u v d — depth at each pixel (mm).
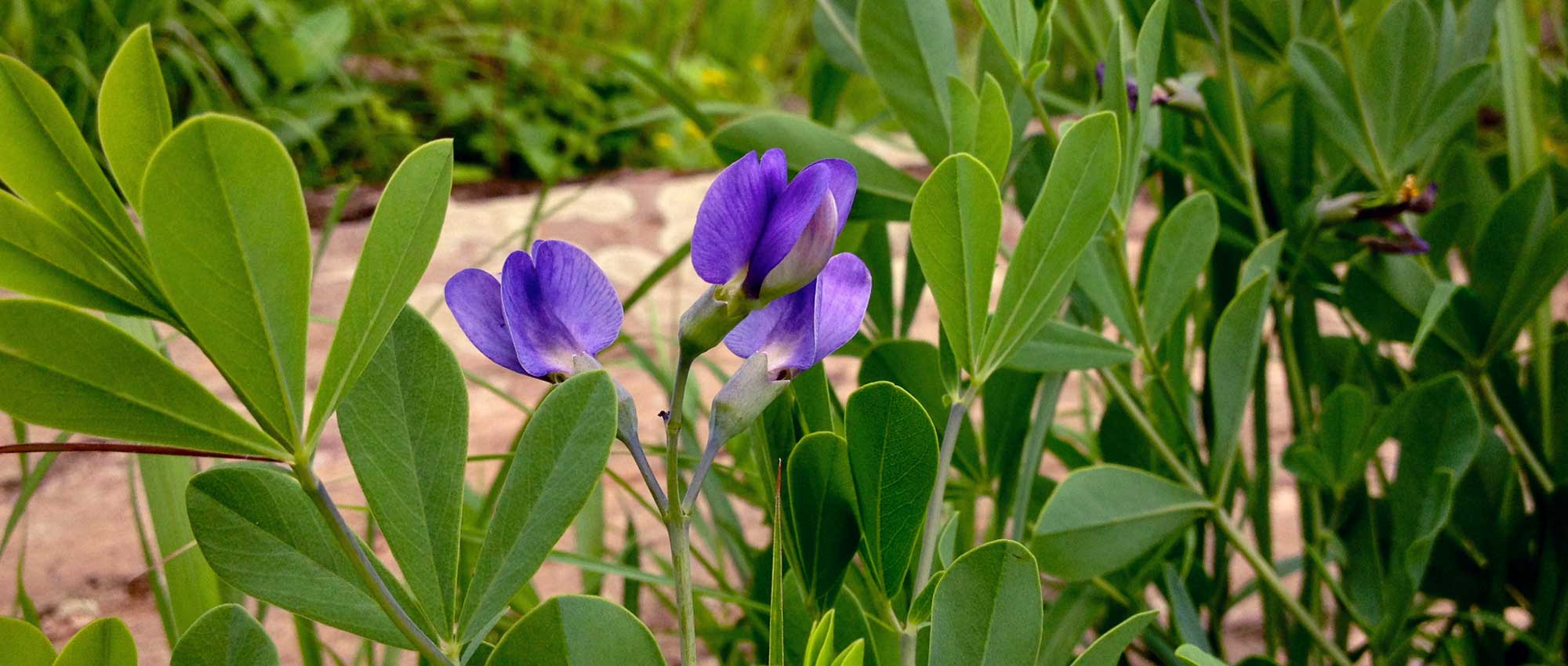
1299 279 377
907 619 203
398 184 142
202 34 1244
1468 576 369
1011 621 182
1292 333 390
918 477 202
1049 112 424
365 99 1270
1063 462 405
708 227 147
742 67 1729
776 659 168
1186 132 412
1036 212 213
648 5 1687
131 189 141
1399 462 334
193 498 161
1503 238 348
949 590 183
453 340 719
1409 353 383
